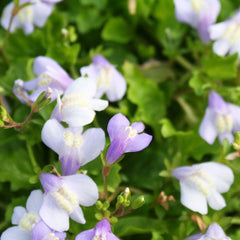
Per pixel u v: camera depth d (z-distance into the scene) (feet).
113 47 0.85
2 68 0.79
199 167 0.67
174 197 0.71
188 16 0.79
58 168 0.66
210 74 0.80
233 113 0.74
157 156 0.77
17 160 0.74
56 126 0.63
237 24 0.77
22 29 0.79
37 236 0.60
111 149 0.63
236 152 0.69
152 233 0.69
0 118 0.66
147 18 0.85
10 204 0.70
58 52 0.77
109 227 0.62
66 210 0.62
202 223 0.67
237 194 0.73
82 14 0.85
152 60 0.83
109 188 0.69
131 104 0.79
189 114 0.81
